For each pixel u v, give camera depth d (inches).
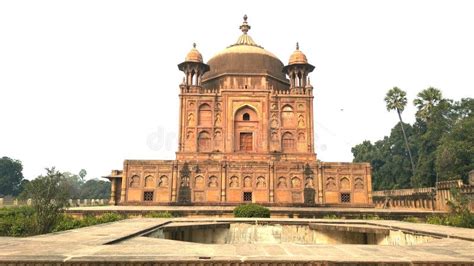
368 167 1368.1
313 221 663.1
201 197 1321.4
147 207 1174.3
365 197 1349.7
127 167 1343.5
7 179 2962.6
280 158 1470.2
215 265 230.4
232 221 646.5
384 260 233.5
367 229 554.9
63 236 369.4
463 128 1557.6
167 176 1341.0
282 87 1717.5
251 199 1327.5
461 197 827.4
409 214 968.9
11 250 273.9
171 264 229.8
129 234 386.3
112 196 1435.8
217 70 1695.4
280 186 1343.5
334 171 1364.4
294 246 301.0
